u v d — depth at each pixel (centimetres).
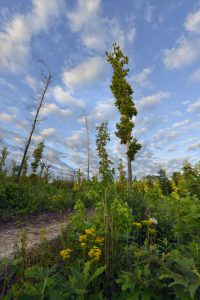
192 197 353
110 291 291
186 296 204
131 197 780
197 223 313
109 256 328
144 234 495
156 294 241
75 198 1579
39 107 2089
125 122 2503
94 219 467
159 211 601
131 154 2430
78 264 311
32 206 1138
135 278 243
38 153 3303
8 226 812
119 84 2612
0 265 331
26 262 333
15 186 1271
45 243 426
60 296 223
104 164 551
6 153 2586
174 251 255
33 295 227
